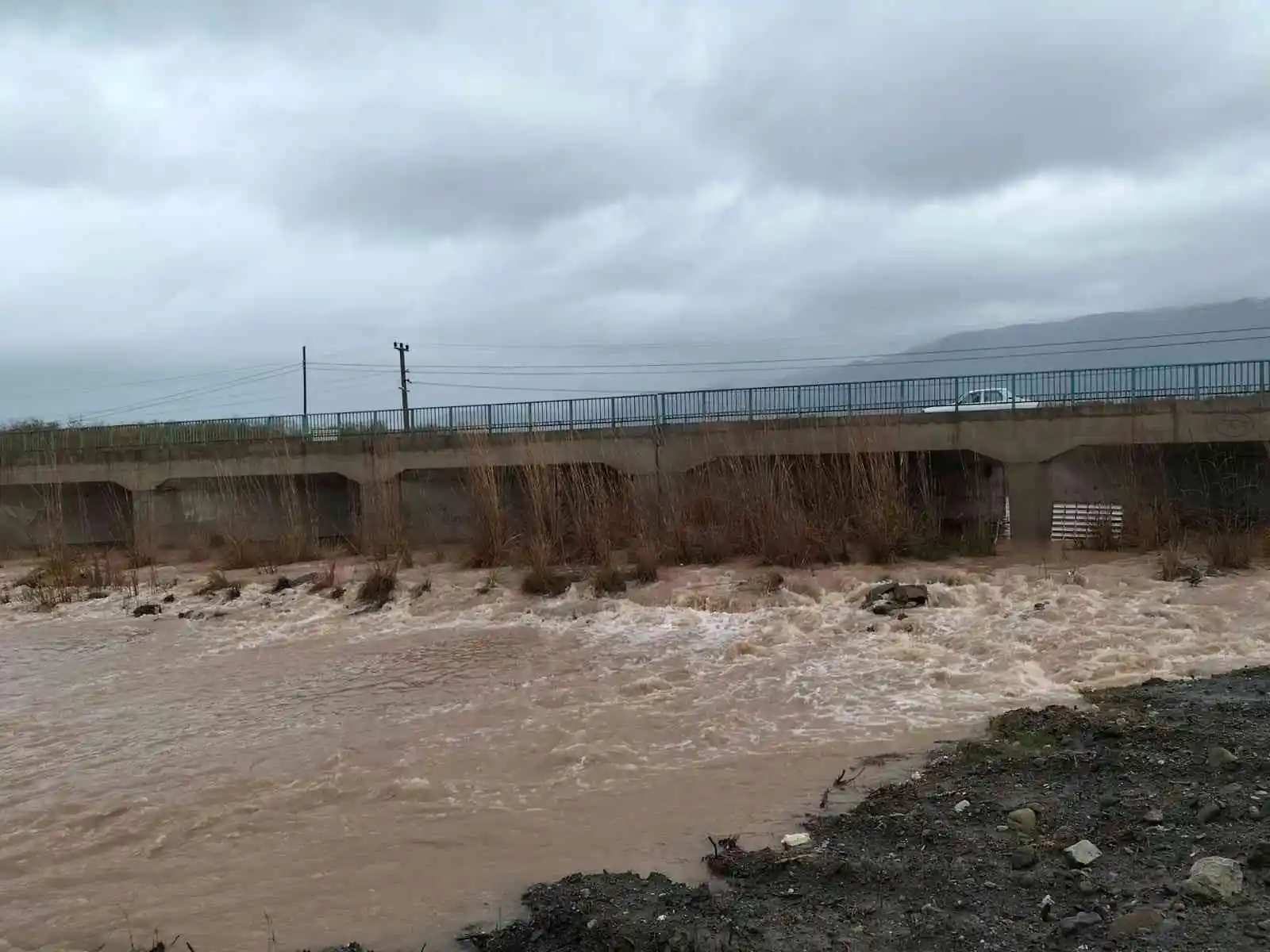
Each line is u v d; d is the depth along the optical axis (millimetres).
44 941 5762
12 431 39781
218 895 6281
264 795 8273
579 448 24953
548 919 5449
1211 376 18703
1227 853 5281
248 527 29125
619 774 8250
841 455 20562
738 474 20312
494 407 28141
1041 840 5840
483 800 7801
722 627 14281
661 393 24609
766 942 4910
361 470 29125
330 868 6598
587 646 13828
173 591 20812
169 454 32219
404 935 5516
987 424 20406
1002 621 12750
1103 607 12953
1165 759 6871
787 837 6387
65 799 8430
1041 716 8547
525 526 20938
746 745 8844
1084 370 20078
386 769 8758
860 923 5078
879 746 8469
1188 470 19859
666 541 19109
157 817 7871
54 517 32031
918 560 17312
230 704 11750
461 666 13156
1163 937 4496
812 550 17609
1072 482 21812
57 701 12414
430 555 22422
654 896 5633
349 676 13000
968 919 4969
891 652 11977
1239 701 8383
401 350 52781
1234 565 14688
